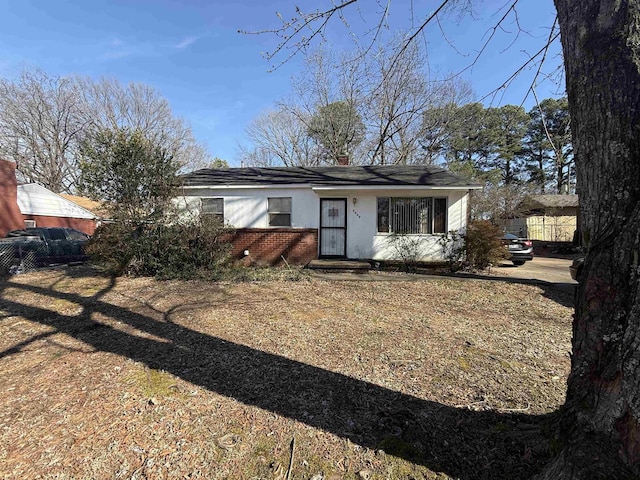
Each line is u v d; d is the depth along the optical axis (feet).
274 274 28.60
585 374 5.55
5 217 43.52
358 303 19.99
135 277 27.12
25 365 11.46
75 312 17.63
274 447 7.45
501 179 91.86
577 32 5.97
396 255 35.35
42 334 14.40
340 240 37.11
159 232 27.07
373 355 12.33
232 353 12.45
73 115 94.48
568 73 6.28
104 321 16.17
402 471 6.70
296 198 37.14
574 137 6.18
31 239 33.17
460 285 25.62
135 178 25.90
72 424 8.19
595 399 5.24
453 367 11.39
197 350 12.73
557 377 10.71
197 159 111.96
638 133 5.15
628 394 4.68
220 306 18.86
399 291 23.45
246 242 33.78
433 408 8.86
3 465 6.81
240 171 45.29
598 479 4.55
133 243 26.27
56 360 11.84
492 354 12.55
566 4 6.25
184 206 33.14
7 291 22.38
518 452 6.95
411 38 14.11
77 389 9.84
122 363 11.59
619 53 5.36
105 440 7.61
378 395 9.53
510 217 82.84
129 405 9.01
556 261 48.57
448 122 55.42
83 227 67.41
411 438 7.66
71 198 77.61
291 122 89.30
